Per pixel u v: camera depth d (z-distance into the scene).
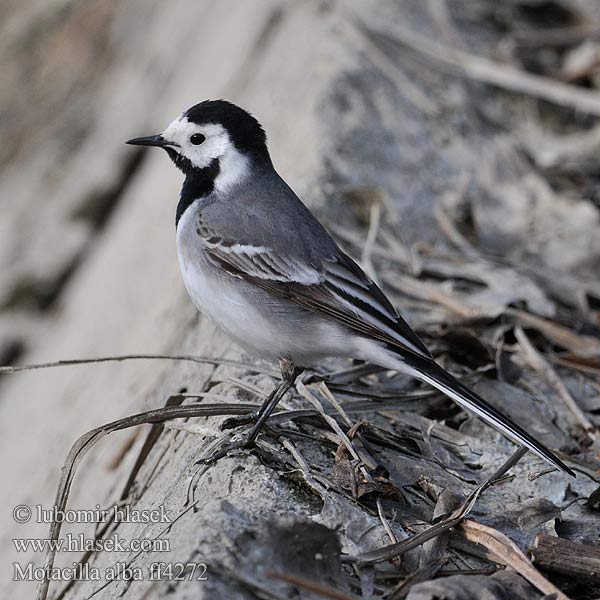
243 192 9.73
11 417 15.85
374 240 12.44
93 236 20.70
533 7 18.73
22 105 25.91
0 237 21.23
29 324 18.98
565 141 15.84
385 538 7.40
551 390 10.23
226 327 9.46
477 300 11.41
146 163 21.16
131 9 27.61
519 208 14.12
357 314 9.04
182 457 8.78
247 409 8.88
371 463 8.08
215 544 6.76
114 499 9.66
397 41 17.05
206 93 20.09
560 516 8.04
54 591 9.10
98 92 25.69
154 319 13.45
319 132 14.37
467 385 10.05
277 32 19.50
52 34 27.55
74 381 14.72
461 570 7.18
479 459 9.05
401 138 14.88
